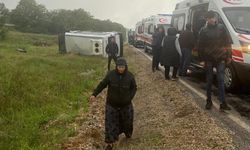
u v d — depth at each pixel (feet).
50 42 194.49
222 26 26.76
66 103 32.96
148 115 28.53
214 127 22.66
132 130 23.27
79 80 43.57
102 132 25.30
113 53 57.11
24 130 24.13
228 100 31.09
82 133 24.12
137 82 44.55
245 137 21.48
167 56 41.09
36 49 114.32
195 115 25.67
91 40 83.71
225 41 26.78
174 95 33.17
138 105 32.73
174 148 20.68
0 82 38.52
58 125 26.14
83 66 60.13
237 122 24.48
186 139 21.57
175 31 41.11
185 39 41.60
